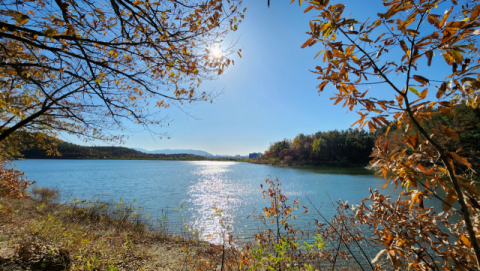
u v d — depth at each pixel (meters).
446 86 1.27
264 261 3.34
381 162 1.81
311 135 109.75
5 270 3.47
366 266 5.68
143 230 10.38
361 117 1.61
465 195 1.27
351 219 3.64
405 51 1.38
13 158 10.07
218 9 3.45
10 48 4.11
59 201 17.64
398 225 2.32
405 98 1.36
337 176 42.66
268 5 1.61
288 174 48.47
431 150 1.44
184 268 6.09
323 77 1.61
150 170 70.62
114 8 3.34
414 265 2.13
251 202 19.77
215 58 3.99
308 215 13.38
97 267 4.79
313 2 1.41
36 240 4.57
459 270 1.87
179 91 4.45
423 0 1.29
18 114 4.38
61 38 2.91
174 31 3.87
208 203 19.31
